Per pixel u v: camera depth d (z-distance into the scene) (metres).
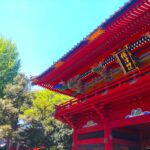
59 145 34.00
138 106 14.20
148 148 16.39
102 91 16.38
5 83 55.38
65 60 18.84
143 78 12.70
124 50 16.52
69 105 18.83
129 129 16.72
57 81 22.44
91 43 16.19
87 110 17.33
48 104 37.91
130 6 12.42
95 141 16.52
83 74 20.73
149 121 13.26
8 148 38.56
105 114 15.98
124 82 14.82
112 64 18.38
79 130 18.58
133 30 14.55
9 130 35.19
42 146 36.44
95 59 18.33
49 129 35.00
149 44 15.66
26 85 42.50
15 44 60.84
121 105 15.30
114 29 14.44
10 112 37.09
